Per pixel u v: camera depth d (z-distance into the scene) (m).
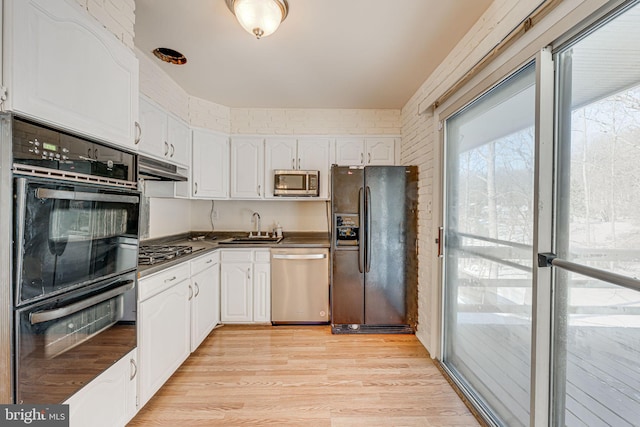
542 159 1.18
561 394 1.18
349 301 2.67
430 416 1.62
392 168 2.67
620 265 0.93
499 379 1.54
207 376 1.99
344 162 3.14
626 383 0.93
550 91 1.17
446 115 2.06
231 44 1.95
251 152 3.11
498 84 1.50
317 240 3.15
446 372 2.00
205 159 2.88
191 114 2.86
